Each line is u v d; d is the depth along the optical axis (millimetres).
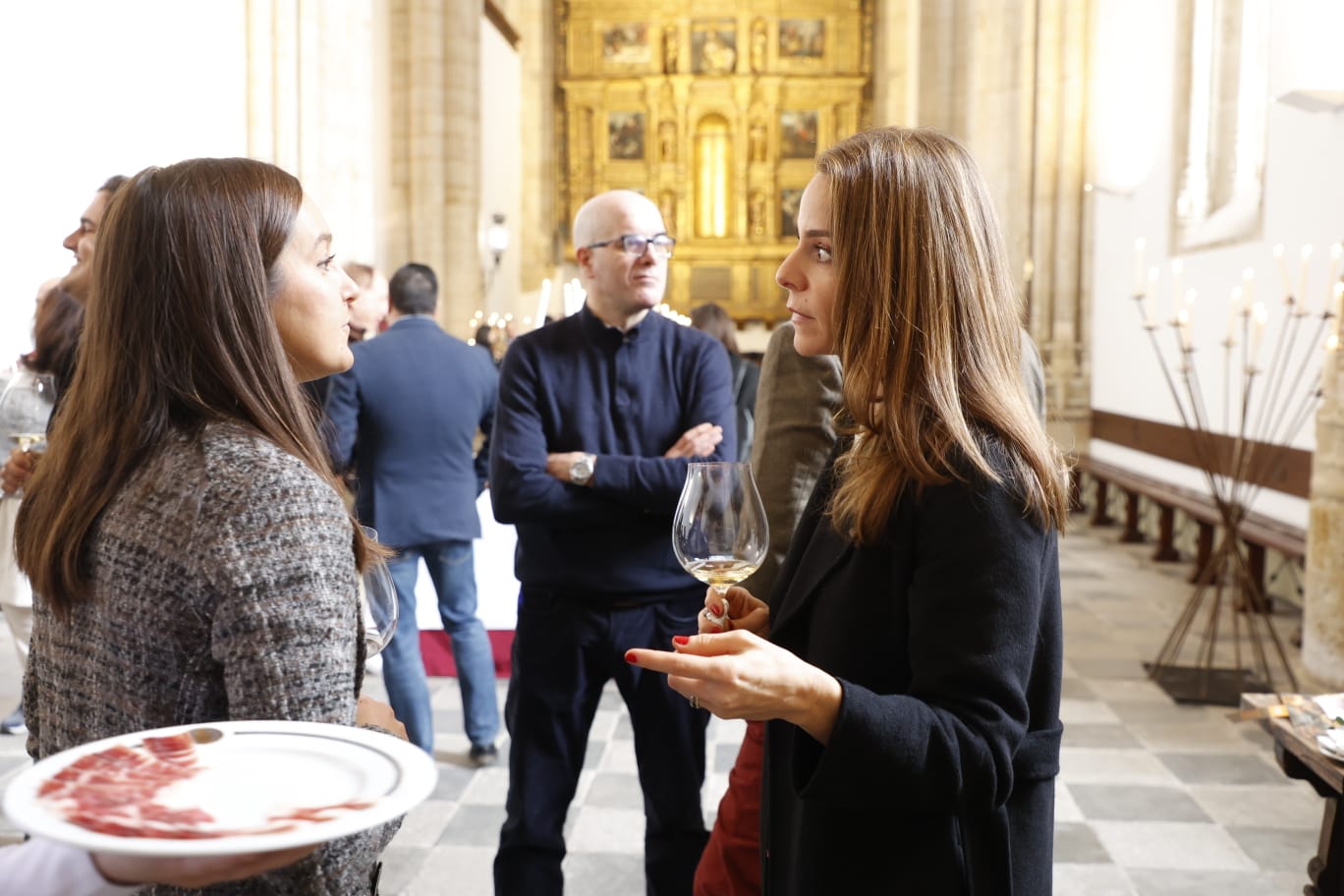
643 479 2678
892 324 1423
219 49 9492
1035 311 11305
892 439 1385
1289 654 5930
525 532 2807
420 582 5598
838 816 1429
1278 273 7121
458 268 15070
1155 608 7086
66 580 1198
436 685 5508
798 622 1534
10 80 7574
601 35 24781
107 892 883
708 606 1697
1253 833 3779
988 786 1291
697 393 2893
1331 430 5020
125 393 1239
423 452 4219
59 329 3488
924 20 13578
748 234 24906
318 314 1378
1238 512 5402
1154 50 9656
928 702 1316
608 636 2752
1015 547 1335
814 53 24719
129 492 1199
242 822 850
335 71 10648
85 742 1195
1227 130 8703
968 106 13391
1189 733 4762
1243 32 8625
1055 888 3387
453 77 14914
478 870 3520
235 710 1104
